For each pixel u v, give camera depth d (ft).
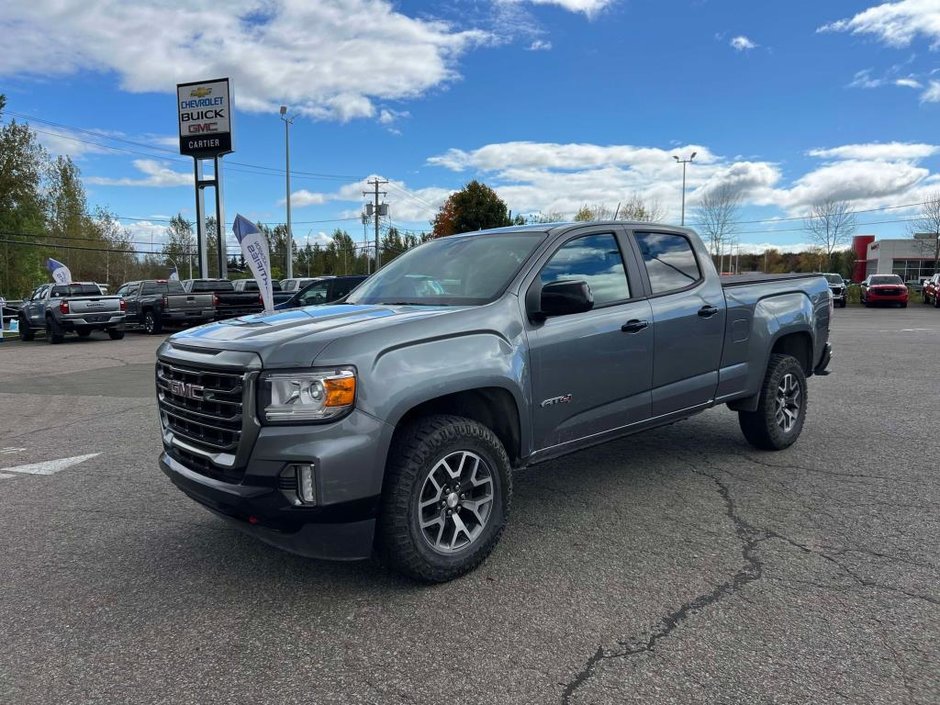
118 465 18.80
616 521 13.55
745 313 16.84
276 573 11.52
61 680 8.50
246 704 7.95
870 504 14.25
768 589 10.50
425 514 10.78
